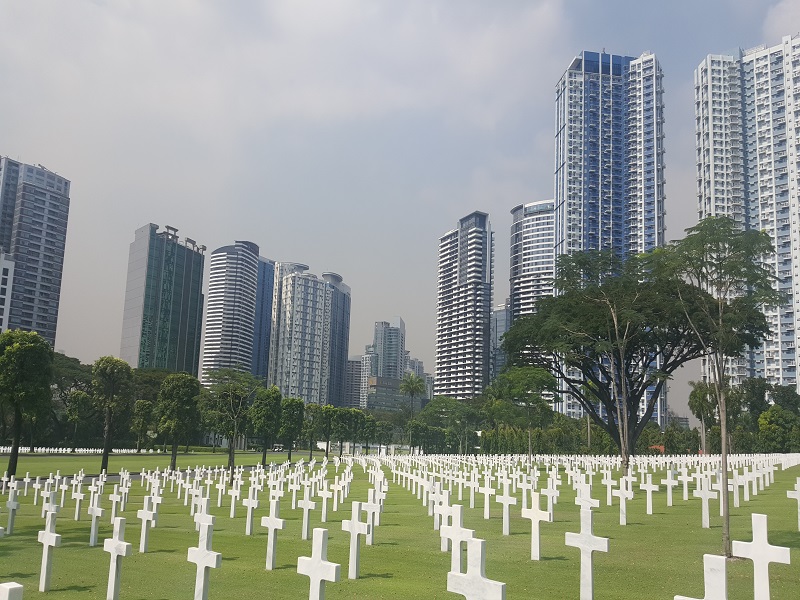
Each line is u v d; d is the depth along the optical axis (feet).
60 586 38.09
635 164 578.25
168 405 192.24
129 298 548.72
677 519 69.15
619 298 147.54
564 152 584.40
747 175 488.44
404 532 60.49
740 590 36.81
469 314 639.35
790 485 112.37
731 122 493.36
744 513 73.26
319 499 95.35
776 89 477.36
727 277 56.13
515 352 195.31
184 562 45.21
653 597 35.19
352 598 34.91
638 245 568.41
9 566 44.01
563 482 128.16
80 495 71.05
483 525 64.54
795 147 463.01
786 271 454.81
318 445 498.69
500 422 322.96
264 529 63.36
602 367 176.76
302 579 39.22
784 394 364.79
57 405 316.40
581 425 369.91
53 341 547.90
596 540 32.09
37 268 536.42
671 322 153.58
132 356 534.78
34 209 534.78
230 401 165.89
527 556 46.93
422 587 37.52
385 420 536.01
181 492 109.50
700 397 190.49
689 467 156.46
